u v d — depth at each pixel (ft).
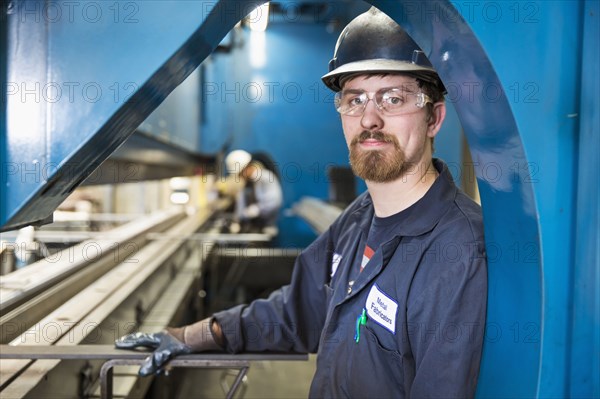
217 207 21.83
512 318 2.72
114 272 8.65
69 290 6.93
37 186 2.24
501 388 2.78
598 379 2.51
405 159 3.44
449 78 2.70
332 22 20.97
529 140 2.39
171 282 11.12
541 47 2.37
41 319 5.94
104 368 4.22
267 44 21.72
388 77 3.41
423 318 3.18
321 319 4.57
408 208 3.55
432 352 3.07
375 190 3.62
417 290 3.26
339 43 3.68
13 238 9.61
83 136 2.23
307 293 4.56
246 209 20.95
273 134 22.15
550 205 2.42
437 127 3.69
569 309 2.48
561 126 2.40
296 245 22.52
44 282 6.41
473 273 3.05
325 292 4.45
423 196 3.47
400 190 3.54
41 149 2.23
